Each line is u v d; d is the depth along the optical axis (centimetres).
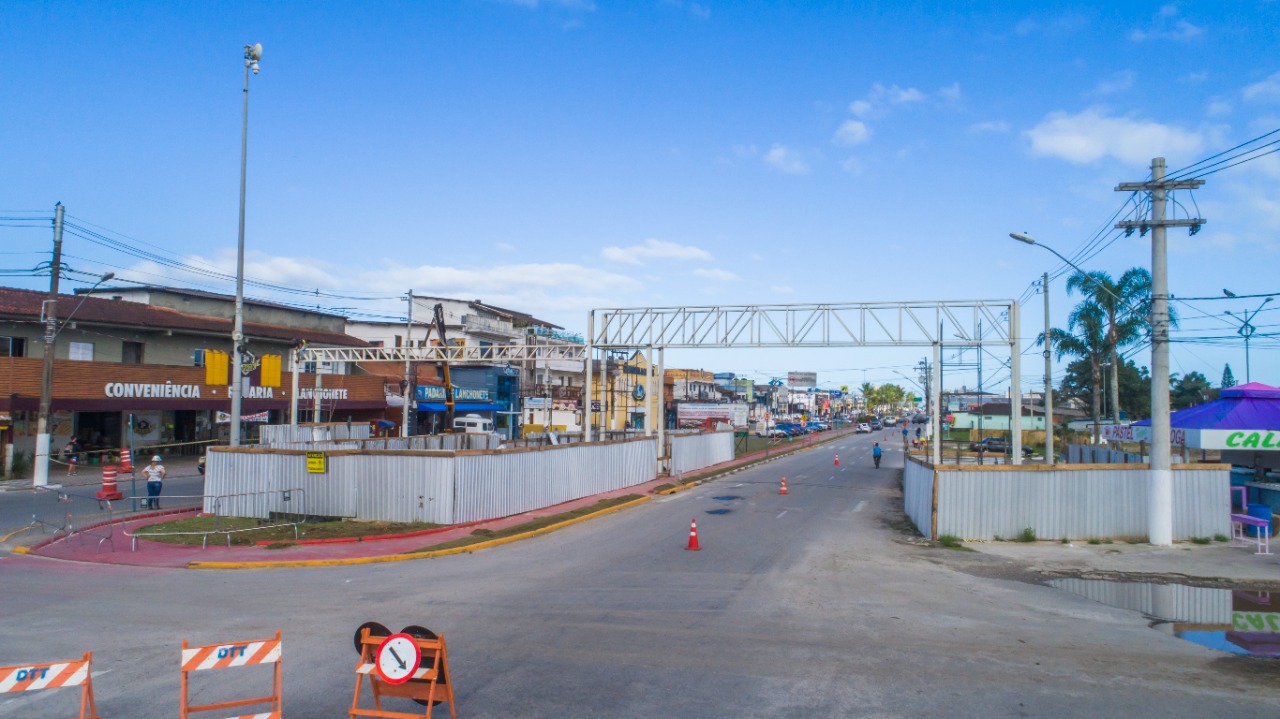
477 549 1897
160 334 4588
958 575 1619
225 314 5394
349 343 6041
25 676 683
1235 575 1627
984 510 2056
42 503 2652
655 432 4053
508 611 1266
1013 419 3170
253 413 4678
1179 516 2028
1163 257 2000
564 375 8181
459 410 6525
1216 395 7312
